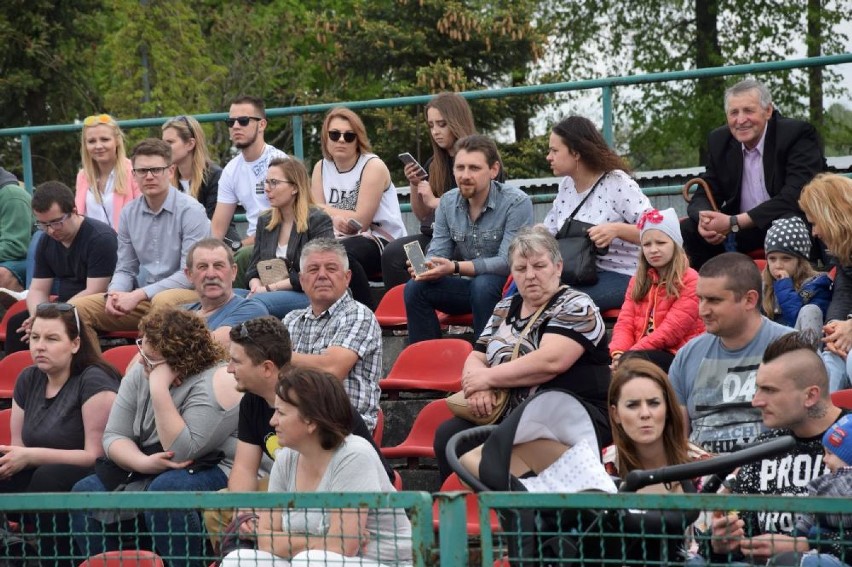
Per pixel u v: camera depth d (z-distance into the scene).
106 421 11.02
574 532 5.94
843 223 10.87
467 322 13.41
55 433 11.11
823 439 7.46
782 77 32.19
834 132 31.81
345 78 38.47
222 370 10.39
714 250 13.35
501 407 10.01
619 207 12.50
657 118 33.53
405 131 30.23
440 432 10.23
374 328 11.34
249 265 14.02
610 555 6.27
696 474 6.23
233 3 43.69
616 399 7.95
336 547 7.40
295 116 17.67
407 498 6.09
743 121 13.09
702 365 9.56
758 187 13.25
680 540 6.32
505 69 38.06
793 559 6.39
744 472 7.97
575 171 12.65
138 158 14.25
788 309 11.45
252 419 9.73
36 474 10.79
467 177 12.84
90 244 14.67
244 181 16.09
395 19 38.28
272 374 9.53
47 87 41.12
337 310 11.43
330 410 8.28
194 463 10.21
